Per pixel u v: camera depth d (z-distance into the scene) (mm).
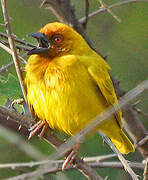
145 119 15141
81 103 10422
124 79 15266
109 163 11820
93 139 13984
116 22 15820
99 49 15742
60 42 10867
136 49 15539
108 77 10859
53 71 10484
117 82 13211
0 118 11047
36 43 12812
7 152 13836
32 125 9977
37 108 10695
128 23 15750
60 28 10930
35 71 10633
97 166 11836
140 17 15711
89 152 13883
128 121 13242
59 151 7344
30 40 12820
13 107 10570
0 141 13734
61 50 10875
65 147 7375
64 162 10266
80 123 10555
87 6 13219
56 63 10555
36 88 10594
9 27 9711
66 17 13500
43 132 10125
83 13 16391
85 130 7699
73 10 13531
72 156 10234
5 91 10617
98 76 10516
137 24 15695
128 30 15711
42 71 10594
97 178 10164
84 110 10469
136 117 13281
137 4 15727
